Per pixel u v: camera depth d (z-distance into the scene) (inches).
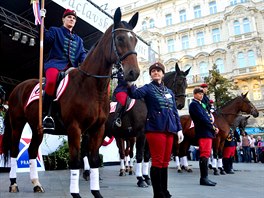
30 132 333.4
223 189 190.4
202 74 1359.5
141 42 443.5
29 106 170.9
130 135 224.2
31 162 180.7
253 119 1160.8
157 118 135.0
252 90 1237.1
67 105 138.9
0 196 158.6
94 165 143.0
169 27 1491.1
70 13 164.1
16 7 394.0
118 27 136.8
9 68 575.8
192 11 1457.9
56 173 306.3
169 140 139.6
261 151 607.8
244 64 1272.1
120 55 131.2
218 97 866.8
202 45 1395.2
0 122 316.5
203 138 219.5
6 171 334.0
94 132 146.5
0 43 465.4
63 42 160.1
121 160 298.7
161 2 1523.1
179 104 255.0
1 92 397.7
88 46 508.4
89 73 140.6
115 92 231.6
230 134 330.0
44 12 161.5
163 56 1475.1
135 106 215.6
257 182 234.2
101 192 173.5
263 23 1279.5
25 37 368.5
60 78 149.3
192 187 200.5
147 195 160.9
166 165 140.7
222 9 1390.3
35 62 553.3
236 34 1310.3
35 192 173.5
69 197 154.0
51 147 372.8
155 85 144.5
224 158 328.2
